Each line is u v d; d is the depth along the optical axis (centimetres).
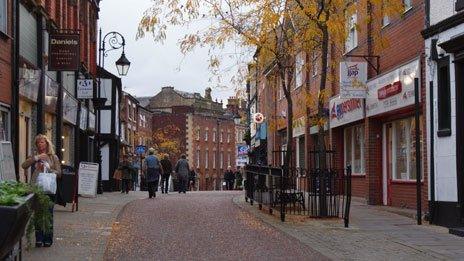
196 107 8750
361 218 1557
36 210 750
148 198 2402
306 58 1791
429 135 1473
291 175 1720
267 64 1839
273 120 2386
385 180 2005
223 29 1731
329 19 1511
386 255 997
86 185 2077
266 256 985
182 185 3161
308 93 1695
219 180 8806
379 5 1569
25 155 1750
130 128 6203
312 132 2814
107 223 1351
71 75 2489
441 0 1414
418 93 1434
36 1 1788
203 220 1496
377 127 2039
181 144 8175
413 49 1650
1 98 1464
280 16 1591
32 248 973
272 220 1493
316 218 1527
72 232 1182
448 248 1066
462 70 1344
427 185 1504
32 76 1730
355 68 1944
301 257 977
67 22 2423
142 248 1046
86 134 2916
